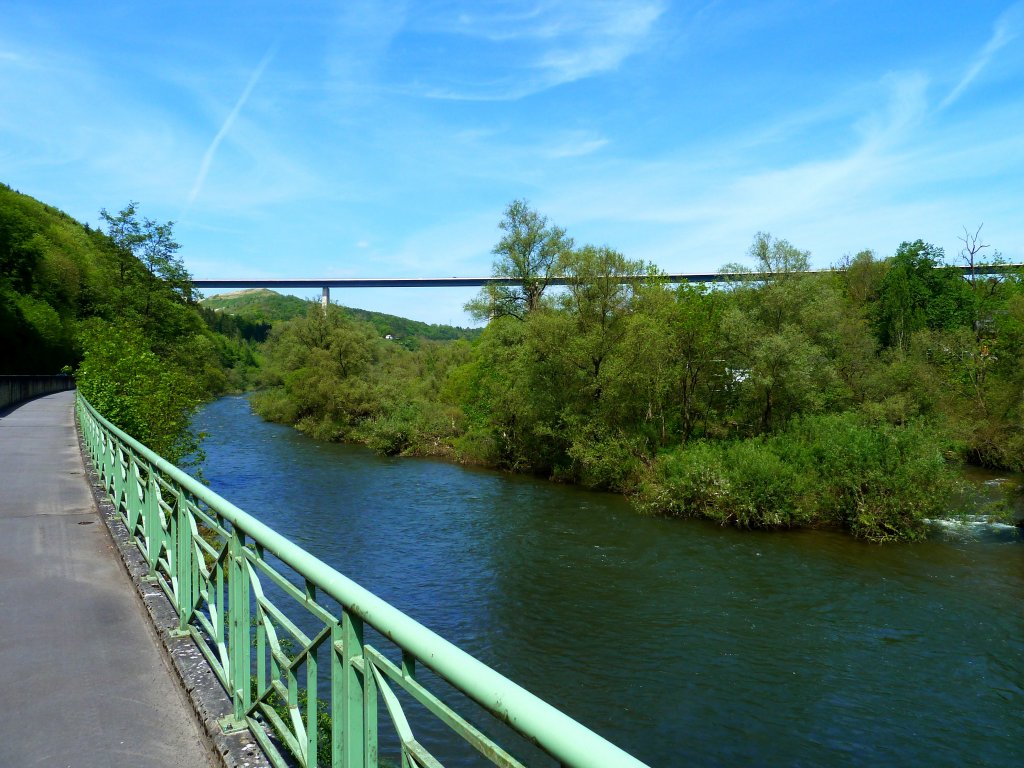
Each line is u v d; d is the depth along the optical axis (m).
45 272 47.12
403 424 36.78
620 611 13.37
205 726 3.18
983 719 9.50
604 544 18.30
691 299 28.95
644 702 9.87
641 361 27.53
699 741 8.91
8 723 3.27
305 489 25.27
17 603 4.96
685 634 12.26
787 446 22.53
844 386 32.06
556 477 28.81
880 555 17.48
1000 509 21.55
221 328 115.88
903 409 30.83
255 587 3.03
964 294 44.69
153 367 16.64
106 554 6.30
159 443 14.55
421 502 23.56
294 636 2.56
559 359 28.86
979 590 14.73
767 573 15.86
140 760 2.98
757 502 20.27
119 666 3.96
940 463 19.72
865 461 20.00
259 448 36.81
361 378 47.09
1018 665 11.12
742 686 10.36
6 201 48.59
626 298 29.50
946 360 35.12
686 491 21.52
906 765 8.45
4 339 40.62
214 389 67.06
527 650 11.55
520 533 19.41
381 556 16.92
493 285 37.28
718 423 29.72
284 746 3.02
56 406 28.20
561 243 35.88
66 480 10.19
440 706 1.56
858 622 12.88
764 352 26.14
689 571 15.95
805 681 10.53
